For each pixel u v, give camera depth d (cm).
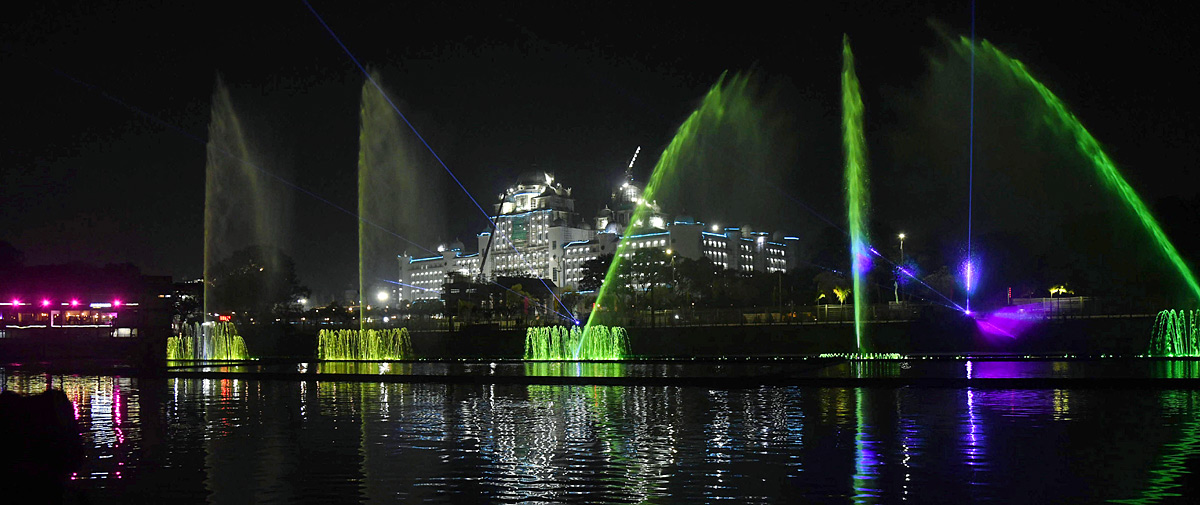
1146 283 9612
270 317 15912
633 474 1891
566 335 9862
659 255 16500
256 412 3275
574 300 18575
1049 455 2072
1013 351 8275
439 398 3725
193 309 13875
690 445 2289
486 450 2238
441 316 15938
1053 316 8850
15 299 11262
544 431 2592
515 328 11056
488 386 4362
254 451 2281
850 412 2997
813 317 10419
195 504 1658
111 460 2162
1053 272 12619
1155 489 1677
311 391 4234
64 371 6100
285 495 1723
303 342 10844
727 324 10275
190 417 3141
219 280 16550
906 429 2550
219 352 10875
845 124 8506
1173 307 8925
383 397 3822
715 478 1839
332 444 2384
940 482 1769
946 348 8612
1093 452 2105
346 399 3753
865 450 2178
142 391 4416
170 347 10650
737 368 5919
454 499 1666
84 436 2633
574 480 1833
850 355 7806
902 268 14025
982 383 3828
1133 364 5719
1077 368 5338
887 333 8862
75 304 11569
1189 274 9331
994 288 13362
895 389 3844
